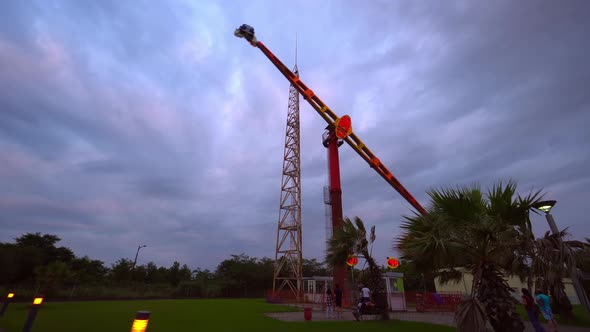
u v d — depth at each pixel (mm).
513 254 10305
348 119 48562
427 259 10211
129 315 18594
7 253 41594
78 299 38500
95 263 60688
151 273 70000
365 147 50250
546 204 10984
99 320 15852
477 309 7895
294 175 49500
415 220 10852
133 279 62031
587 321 14945
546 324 14812
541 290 11180
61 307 24344
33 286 40531
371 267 17766
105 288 48438
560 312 15359
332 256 18422
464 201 10180
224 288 61656
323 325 14469
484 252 9289
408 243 10352
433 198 10930
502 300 8867
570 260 9766
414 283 47969
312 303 34594
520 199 10484
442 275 12117
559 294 10953
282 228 46438
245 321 16141
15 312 18656
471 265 10227
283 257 45438
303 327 13734
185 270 72250
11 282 42312
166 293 55281
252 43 51750
